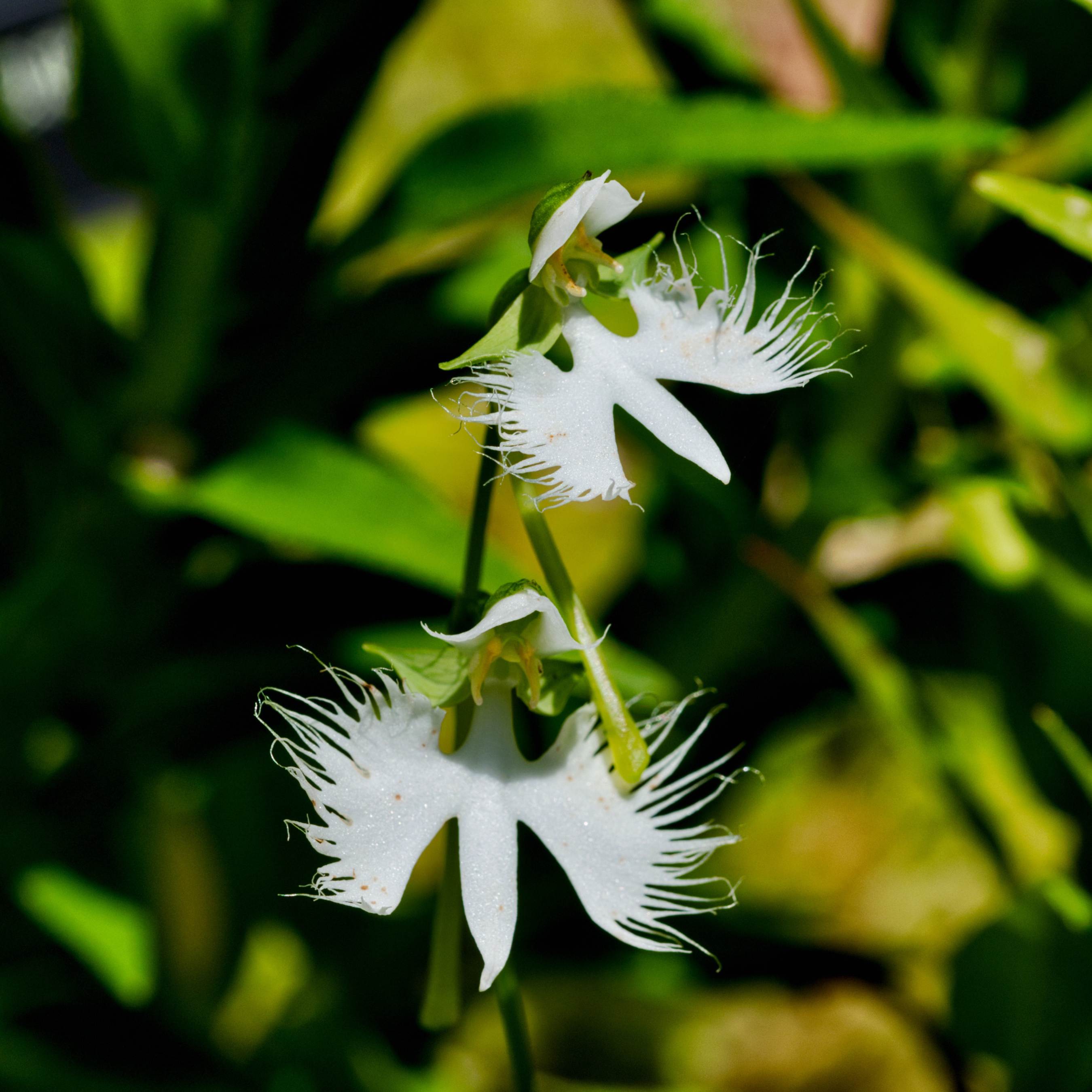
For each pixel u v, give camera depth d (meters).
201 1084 0.41
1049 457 0.38
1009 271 0.40
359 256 0.38
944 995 0.42
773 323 0.33
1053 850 0.40
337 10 0.37
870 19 0.43
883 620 0.43
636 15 0.43
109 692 0.40
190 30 0.37
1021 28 0.39
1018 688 0.39
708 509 0.42
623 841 0.32
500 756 0.32
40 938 0.44
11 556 0.40
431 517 0.37
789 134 0.36
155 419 0.39
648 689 0.36
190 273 0.38
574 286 0.32
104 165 0.38
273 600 0.40
